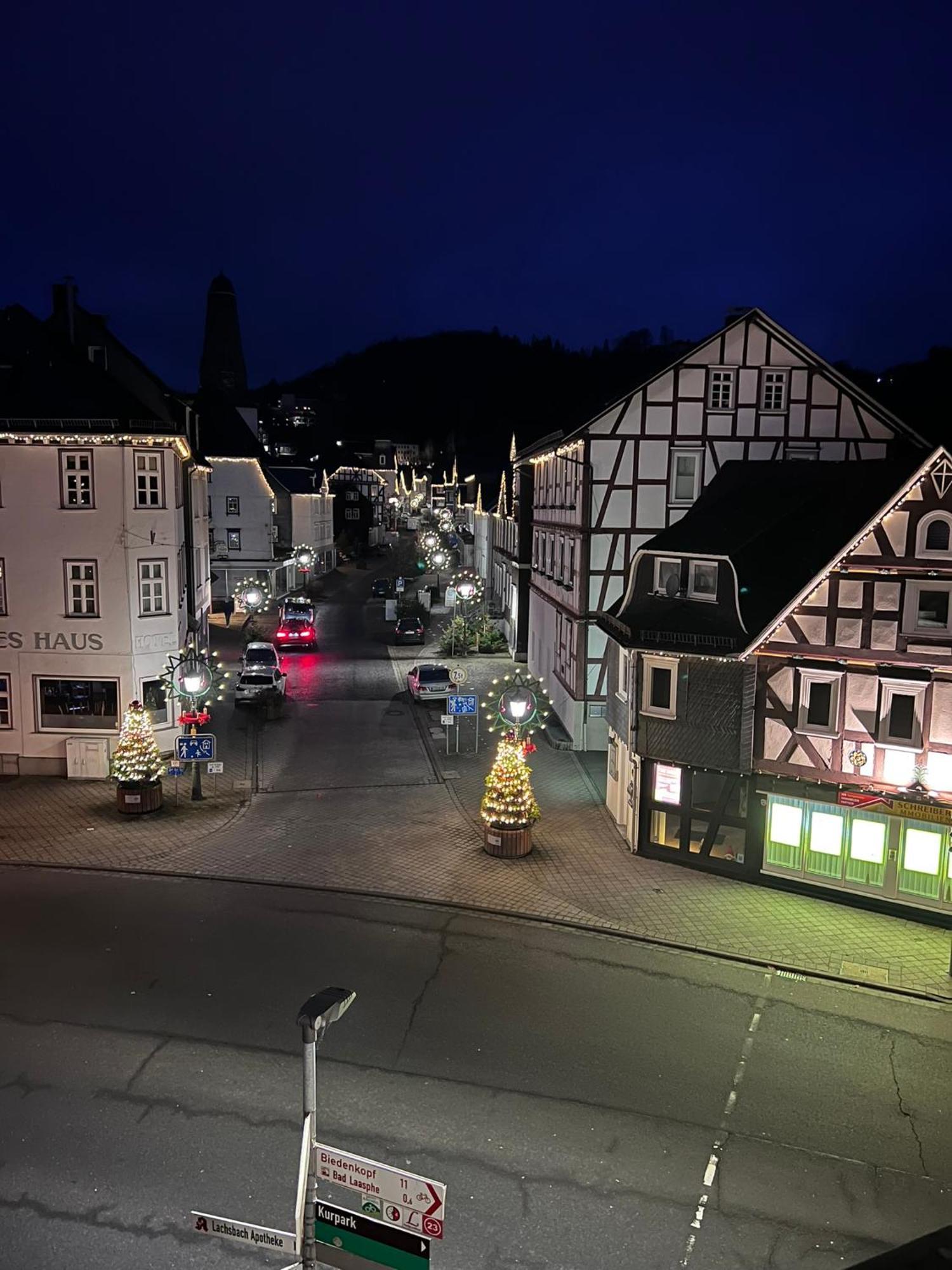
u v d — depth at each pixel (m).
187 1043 12.62
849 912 17.33
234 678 36.38
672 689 19.08
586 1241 9.31
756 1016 13.71
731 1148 10.78
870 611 17.00
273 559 58.19
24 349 25.17
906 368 46.78
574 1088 11.84
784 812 18.17
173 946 15.48
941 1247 9.38
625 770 20.94
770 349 26.14
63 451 24.06
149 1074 11.89
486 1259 9.02
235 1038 12.78
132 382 32.38
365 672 39.00
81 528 24.28
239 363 127.81
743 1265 9.08
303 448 101.88
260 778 25.02
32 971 14.54
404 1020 13.36
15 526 24.28
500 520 50.31
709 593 19.53
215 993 13.98
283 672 35.78
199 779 23.27
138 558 24.53
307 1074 7.49
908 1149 10.84
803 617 17.61
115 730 24.94
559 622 30.69
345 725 30.53
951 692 16.38
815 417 26.33
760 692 18.20
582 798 23.69
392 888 18.05
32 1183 9.91
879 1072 12.38
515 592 41.84
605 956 15.48
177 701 25.78
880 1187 10.20
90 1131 10.77
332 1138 10.74
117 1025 13.04
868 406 26.23
